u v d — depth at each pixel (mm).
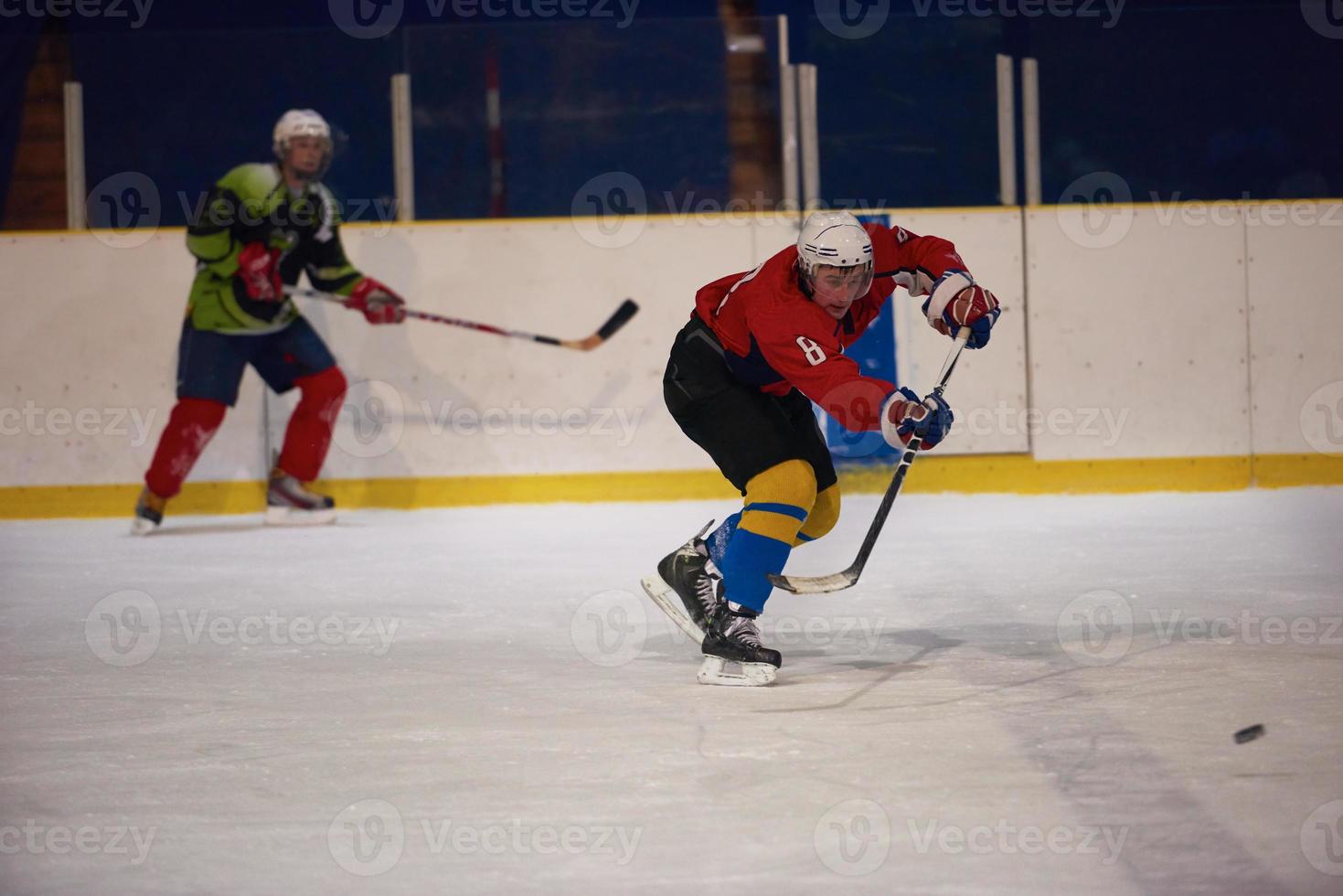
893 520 24844
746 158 29391
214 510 29219
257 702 11555
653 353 29094
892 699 11070
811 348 11391
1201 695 10891
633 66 29344
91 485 29141
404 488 29156
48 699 11820
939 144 29578
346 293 27203
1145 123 30344
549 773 9133
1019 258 29031
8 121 29172
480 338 29047
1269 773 8680
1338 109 30188
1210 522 23500
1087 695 11008
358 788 8891
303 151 26297
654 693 11562
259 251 26047
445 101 29391
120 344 29047
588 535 23938
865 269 11492
